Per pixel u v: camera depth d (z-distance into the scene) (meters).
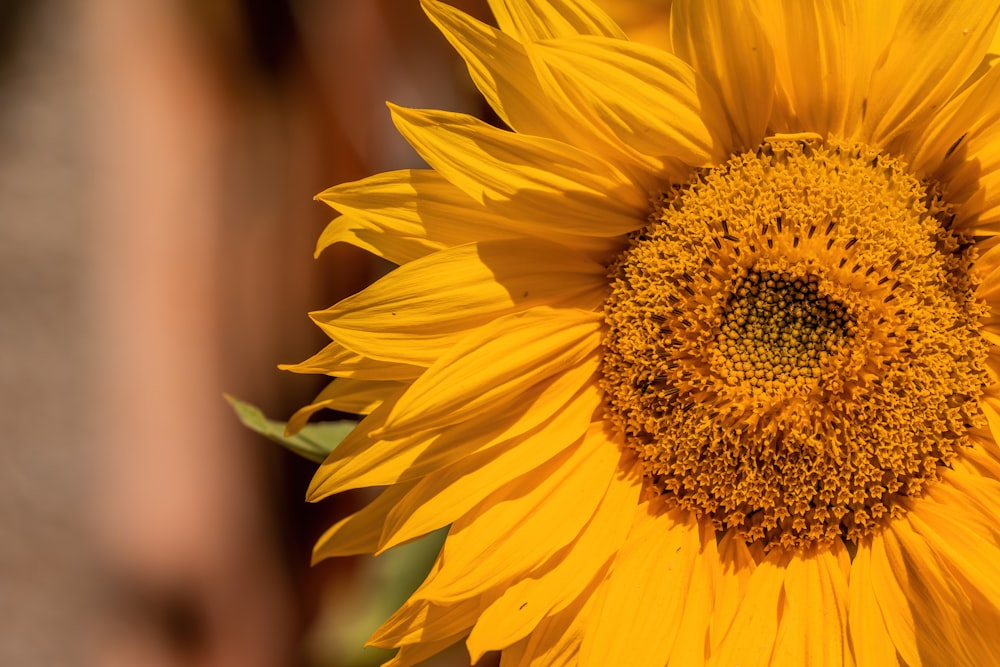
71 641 1.03
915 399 0.71
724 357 0.72
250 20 0.88
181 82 0.89
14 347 1.09
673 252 0.71
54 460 1.08
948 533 0.70
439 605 0.71
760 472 0.72
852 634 0.70
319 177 0.89
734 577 0.72
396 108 0.69
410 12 0.89
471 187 0.70
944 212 0.70
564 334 0.72
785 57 0.70
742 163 0.71
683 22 0.69
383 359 0.70
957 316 0.70
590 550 0.71
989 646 0.69
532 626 0.70
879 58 0.70
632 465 0.73
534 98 0.70
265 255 0.89
